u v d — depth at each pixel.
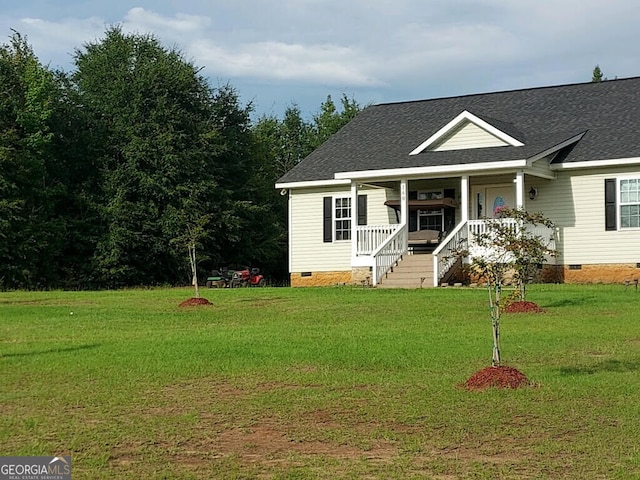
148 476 6.97
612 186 27.38
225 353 13.06
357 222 29.72
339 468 7.14
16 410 9.34
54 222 39.56
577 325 15.81
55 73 44.06
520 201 26.27
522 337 14.36
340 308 20.08
